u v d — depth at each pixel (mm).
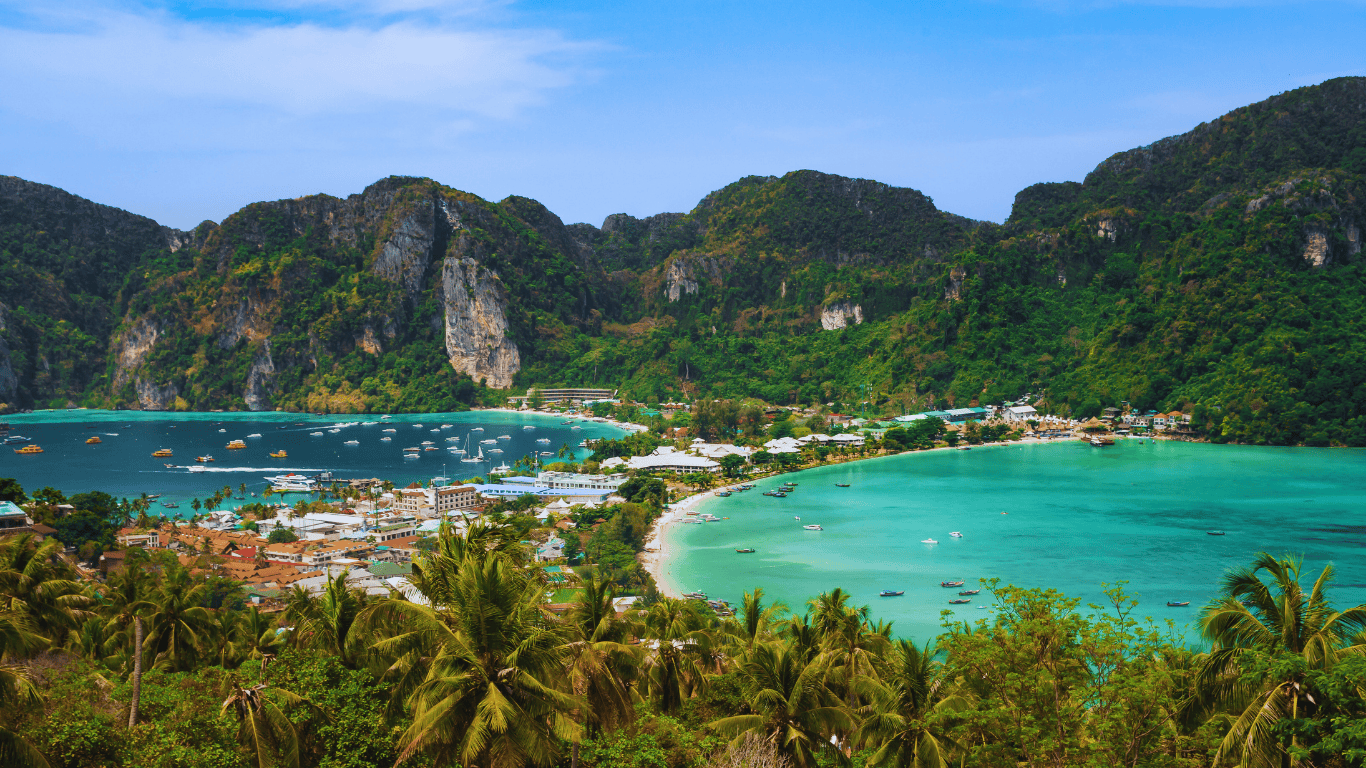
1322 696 40781
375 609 55062
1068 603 53562
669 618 71875
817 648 60031
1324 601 45094
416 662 42188
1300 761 40688
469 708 39156
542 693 39094
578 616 56125
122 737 54219
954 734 49656
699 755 51188
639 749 51594
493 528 46562
